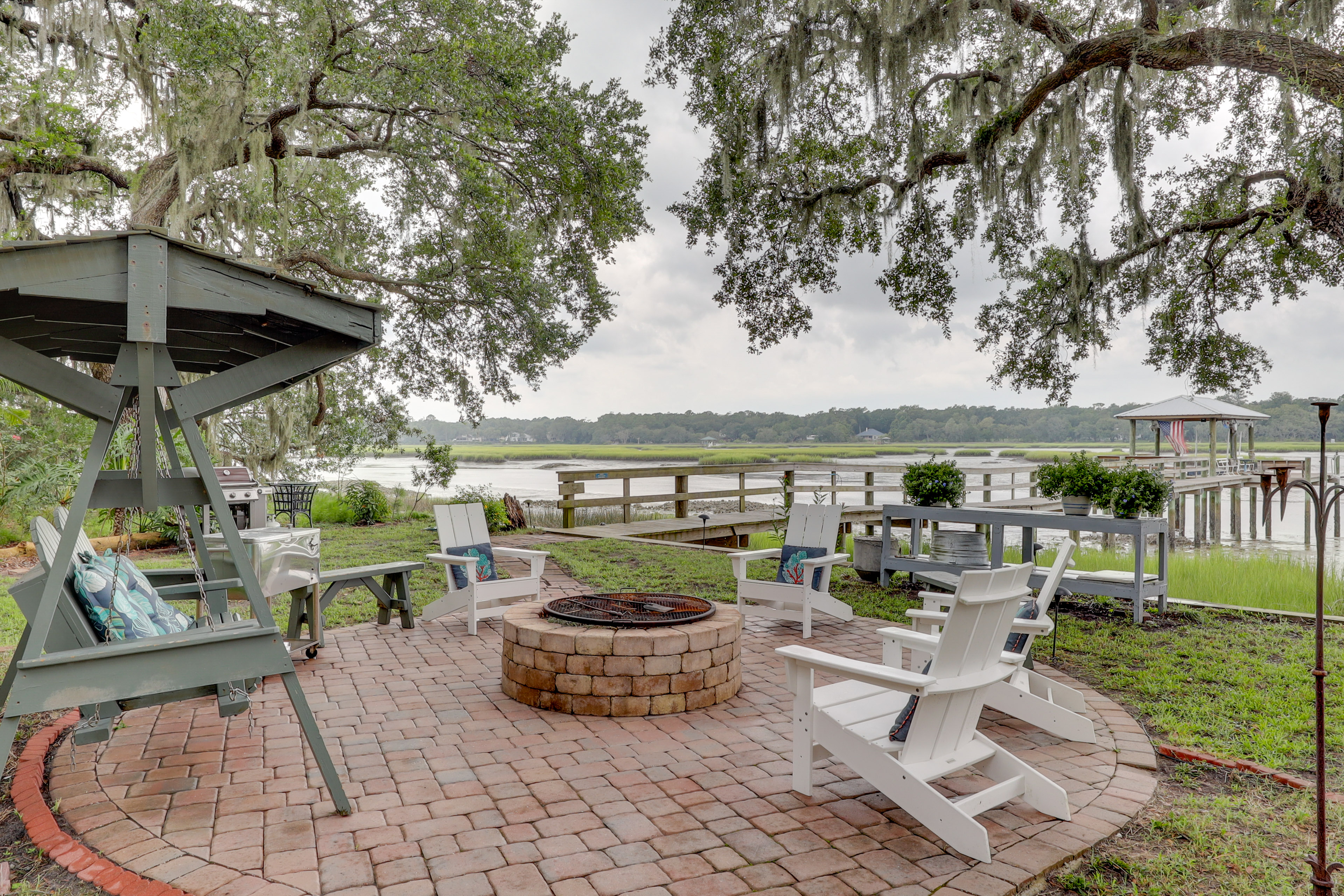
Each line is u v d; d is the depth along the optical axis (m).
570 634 4.12
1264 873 2.49
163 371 2.90
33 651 2.62
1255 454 26.36
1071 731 3.71
